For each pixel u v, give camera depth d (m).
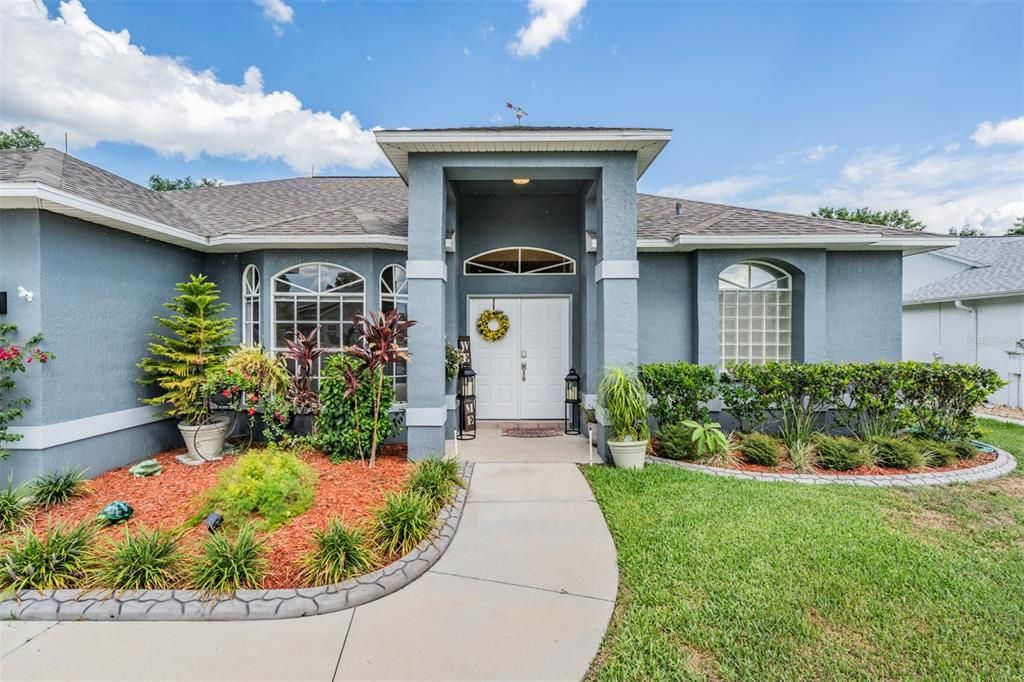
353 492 4.96
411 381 6.39
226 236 7.13
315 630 2.90
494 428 8.49
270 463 4.59
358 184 11.31
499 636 2.84
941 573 3.49
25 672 2.55
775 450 6.19
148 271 6.71
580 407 7.91
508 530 4.27
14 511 4.23
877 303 8.22
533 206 8.77
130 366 6.38
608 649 2.72
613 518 4.48
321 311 7.57
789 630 2.85
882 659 2.62
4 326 5.00
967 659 2.63
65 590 3.15
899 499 4.99
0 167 5.56
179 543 3.76
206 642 2.79
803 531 4.19
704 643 2.74
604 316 6.46
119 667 2.59
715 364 7.94
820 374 6.55
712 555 3.75
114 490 5.15
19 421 5.14
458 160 6.38
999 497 5.09
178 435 7.30
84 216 5.51
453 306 7.91
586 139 6.08
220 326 6.74
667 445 6.46
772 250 7.96
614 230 6.44
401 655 2.68
